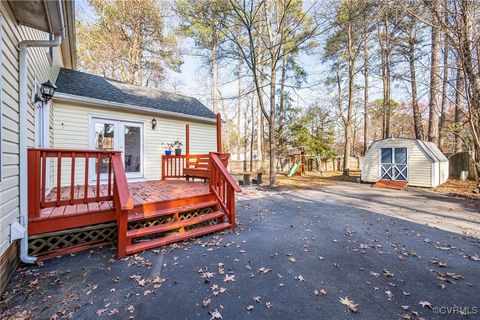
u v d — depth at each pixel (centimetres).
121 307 202
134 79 1459
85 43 1337
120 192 297
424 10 775
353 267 276
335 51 1413
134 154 736
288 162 1864
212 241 354
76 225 313
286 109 1756
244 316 192
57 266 271
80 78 755
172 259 293
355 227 428
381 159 1092
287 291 227
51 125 565
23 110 278
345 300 212
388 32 1104
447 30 711
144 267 272
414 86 1180
